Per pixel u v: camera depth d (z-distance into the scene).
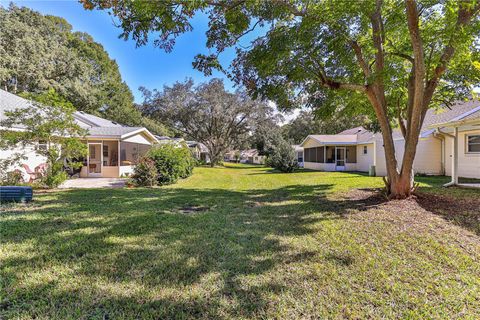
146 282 2.44
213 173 16.72
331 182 10.34
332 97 7.18
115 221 4.39
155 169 10.12
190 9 4.17
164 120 26.56
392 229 3.87
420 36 4.89
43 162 10.51
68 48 23.05
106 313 2.00
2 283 2.36
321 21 4.95
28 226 4.02
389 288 2.35
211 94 23.67
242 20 5.13
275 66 5.77
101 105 26.00
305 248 3.26
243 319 1.96
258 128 26.22
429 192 6.72
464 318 1.96
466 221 4.18
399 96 6.91
